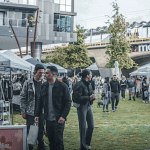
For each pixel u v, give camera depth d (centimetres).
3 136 378
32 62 1451
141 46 5569
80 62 4219
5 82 1052
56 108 413
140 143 592
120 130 747
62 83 420
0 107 773
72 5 3759
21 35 3073
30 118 495
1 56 813
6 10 3133
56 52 4331
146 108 1327
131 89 1786
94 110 1247
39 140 506
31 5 3144
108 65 4222
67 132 730
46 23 3331
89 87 516
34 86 500
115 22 4200
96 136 670
